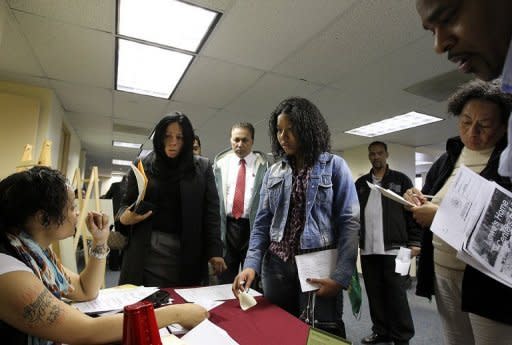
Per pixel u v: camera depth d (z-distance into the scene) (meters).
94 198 2.48
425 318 2.81
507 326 0.79
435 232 0.86
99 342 0.68
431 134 4.69
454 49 0.40
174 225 1.43
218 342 0.69
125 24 2.11
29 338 0.67
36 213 0.76
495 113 0.93
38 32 2.22
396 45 2.26
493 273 0.72
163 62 2.69
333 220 1.12
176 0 1.85
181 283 1.38
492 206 0.80
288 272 1.09
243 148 2.19
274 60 2.56
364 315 2.85
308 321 0.96
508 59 0.37
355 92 3.15
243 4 1.87
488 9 0.36
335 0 1.82
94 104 3.85
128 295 1.05
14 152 2.90
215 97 3.46
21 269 0.68
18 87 3.19
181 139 1.48
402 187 2.31
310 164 1.14
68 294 0.95
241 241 2.09
